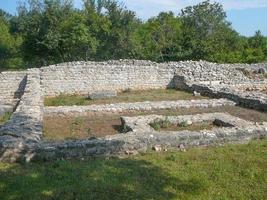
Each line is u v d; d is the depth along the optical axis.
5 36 51.31
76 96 22.44
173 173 7.59
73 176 7.30
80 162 8.23
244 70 27.59
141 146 8.99
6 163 8.16
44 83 22.73
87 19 38.72
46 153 8.28
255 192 6.88
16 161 8.25
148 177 7.36
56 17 36.28
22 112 12.18
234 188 7.01
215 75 25.34
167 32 44.44
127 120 12.57
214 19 46.34
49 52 36.59
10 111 16.06
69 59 37.03
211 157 8.59
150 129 11.20
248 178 7.45
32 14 37.44
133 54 40.72
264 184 7.19
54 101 20.08
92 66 23.52
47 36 35.12
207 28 46.12
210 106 17.02
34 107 13.33
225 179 7.38
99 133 12.05
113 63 26.19
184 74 25.17
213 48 40.09
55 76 22.88
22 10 41.50
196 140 9.46
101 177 7.26
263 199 6.61
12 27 52.72
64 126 13.11
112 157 8.64
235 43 44.94
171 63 26.09
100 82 23.77
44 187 6.80
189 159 8.46
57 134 11.80
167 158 8.54
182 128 12.34
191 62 26.22
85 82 23.45
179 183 7.13
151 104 16.59
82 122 13.78
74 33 35.31
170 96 21.20
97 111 15.40
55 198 6.42
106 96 20.83
